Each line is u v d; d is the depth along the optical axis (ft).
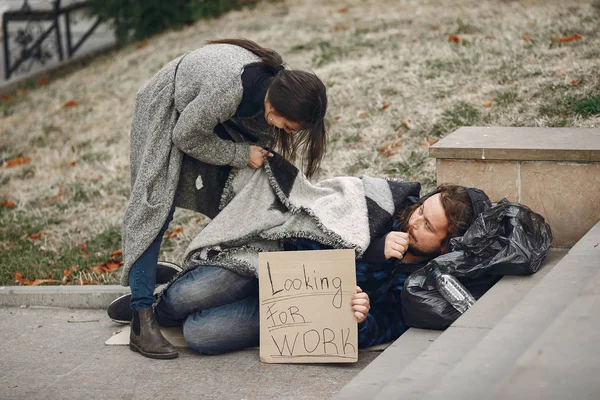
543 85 20.15
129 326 14.65
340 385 11.55
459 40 25.55
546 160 14.11
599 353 8.14
